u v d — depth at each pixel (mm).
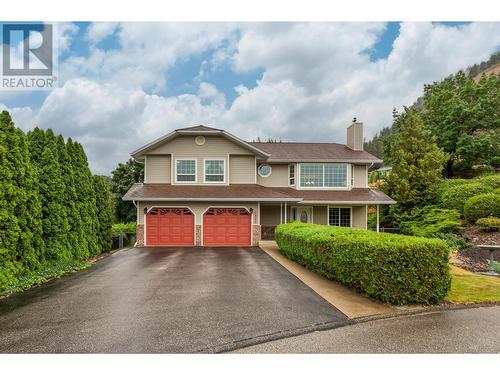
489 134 27984
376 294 7004
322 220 22797
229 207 18438
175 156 19797
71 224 12766
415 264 6816
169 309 6555
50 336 5246
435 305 6777
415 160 23172
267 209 22609
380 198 21328
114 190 33406
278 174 23172
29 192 9766
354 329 5578
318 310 6473
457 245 14703
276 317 6066
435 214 19703
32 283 8781
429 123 30484
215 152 19906
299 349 4859
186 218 18344
